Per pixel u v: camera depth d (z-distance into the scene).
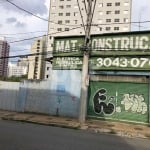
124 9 87.38
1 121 16.45
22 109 22.23
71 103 19.88
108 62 18.89
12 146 8.55
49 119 18.33
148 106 17.59
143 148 9.84
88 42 17.94
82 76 17.98
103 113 18.97
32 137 10.53
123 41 18.47
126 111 18.27
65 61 20.45
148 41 17.69
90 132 14.01
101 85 19.23
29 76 70.00
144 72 17.73
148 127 17.06
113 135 13.47
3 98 23.53
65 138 10.92
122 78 18.58
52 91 20.81
